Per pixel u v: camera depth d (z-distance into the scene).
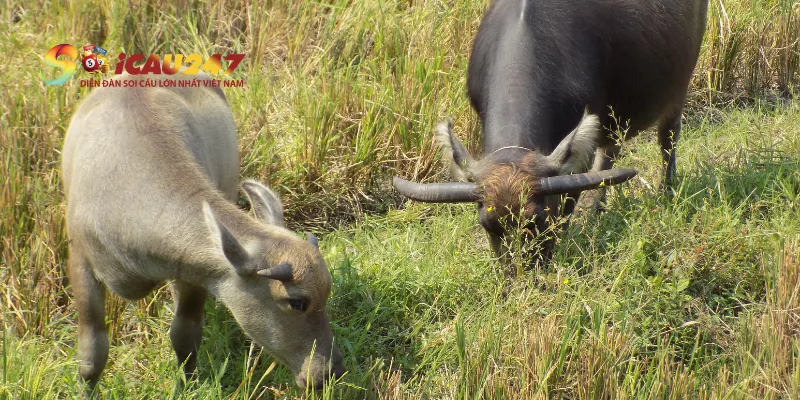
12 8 14.16
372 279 9.85
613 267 9.47
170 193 7.51
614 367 8.11
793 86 15.37
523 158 8.84
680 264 9.48
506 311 8.97
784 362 8.41
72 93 11.45
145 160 7.64
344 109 12.30
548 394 8.12
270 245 7.19
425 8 14.64
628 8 10.60
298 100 12.38
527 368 8.17
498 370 8.21
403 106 12.34
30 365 7.83
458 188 8.83
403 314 9.59
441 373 8.76
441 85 13.30
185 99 8.66
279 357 7.50
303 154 11.83
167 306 9.24
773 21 15.58
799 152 12.05
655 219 9.98
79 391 8.10
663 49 10.96
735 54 15.10
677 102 11.84
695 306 9.31
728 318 9.34
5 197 9.59
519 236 8.58
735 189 11.11
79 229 7.75
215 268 7.35
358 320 9.39
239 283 7.29
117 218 7.53
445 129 9.17
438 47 13.64
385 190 12.17
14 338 8.54
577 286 9.26
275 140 11.73
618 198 10.69
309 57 13.70
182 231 7.39
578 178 8.66
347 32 14.00
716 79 15.00
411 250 10.50
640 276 9.39
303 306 7.18
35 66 12.52
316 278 7.15
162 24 13.59
